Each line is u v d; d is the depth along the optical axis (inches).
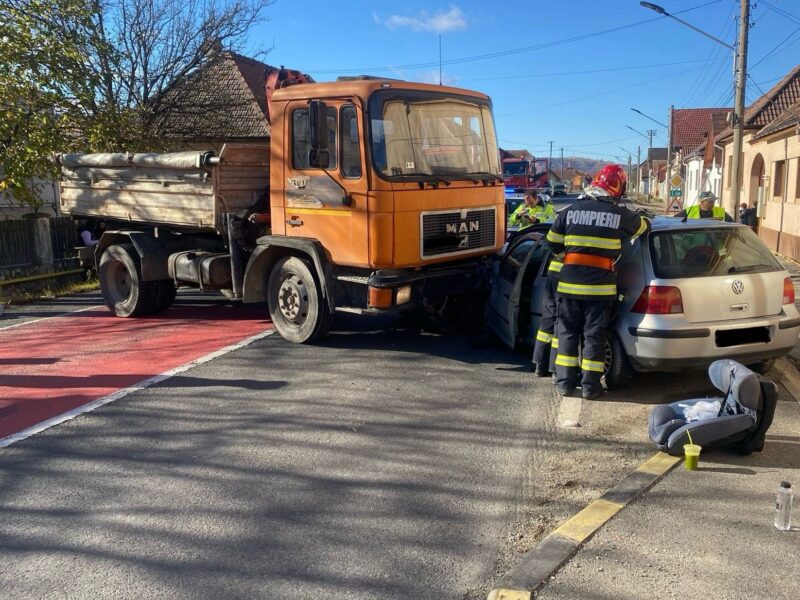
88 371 288.8
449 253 296.8
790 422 212.5
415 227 282.0
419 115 290.0
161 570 140.3
